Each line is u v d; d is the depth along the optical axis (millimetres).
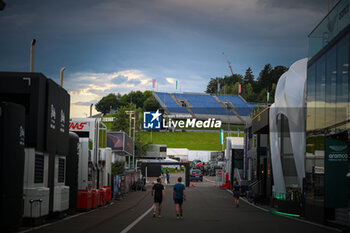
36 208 15633
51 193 17875
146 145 100938
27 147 15727
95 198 25188
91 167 24312
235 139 61031
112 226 16656
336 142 19406
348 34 16906
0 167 12594
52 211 17969
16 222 13859
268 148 35781
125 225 17125
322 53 20344
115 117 102375
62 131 19031
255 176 42781
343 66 17391
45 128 16656
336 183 19344
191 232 15055
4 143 12719
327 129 19281
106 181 30578
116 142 55812
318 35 21125
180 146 150375
